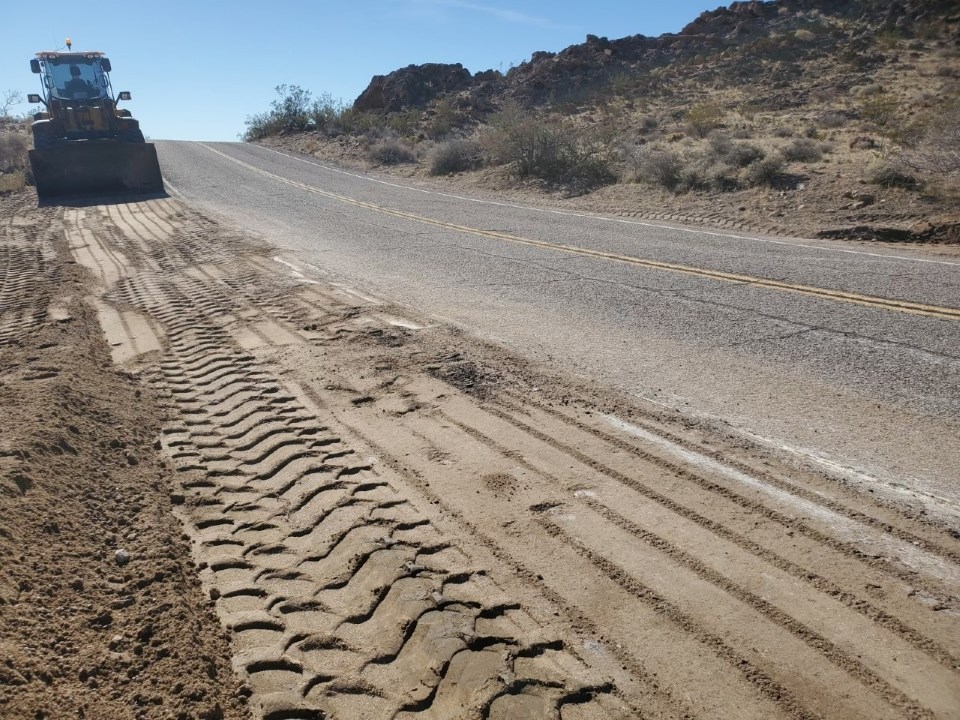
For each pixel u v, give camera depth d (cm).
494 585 340
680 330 739
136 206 1992
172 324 809
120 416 539
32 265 1217
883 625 308
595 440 488
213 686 280
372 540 376
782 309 798
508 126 2520
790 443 479
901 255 1072
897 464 447
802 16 4666
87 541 373
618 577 343
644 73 4562
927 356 636
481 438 495
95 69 2323
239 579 353
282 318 815
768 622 311
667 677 283
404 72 5241
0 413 502
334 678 287
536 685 279
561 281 977
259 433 514
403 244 1310
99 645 296
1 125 4034
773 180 1642
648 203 1727
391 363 651
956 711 264
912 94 2966
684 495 414
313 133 4281
